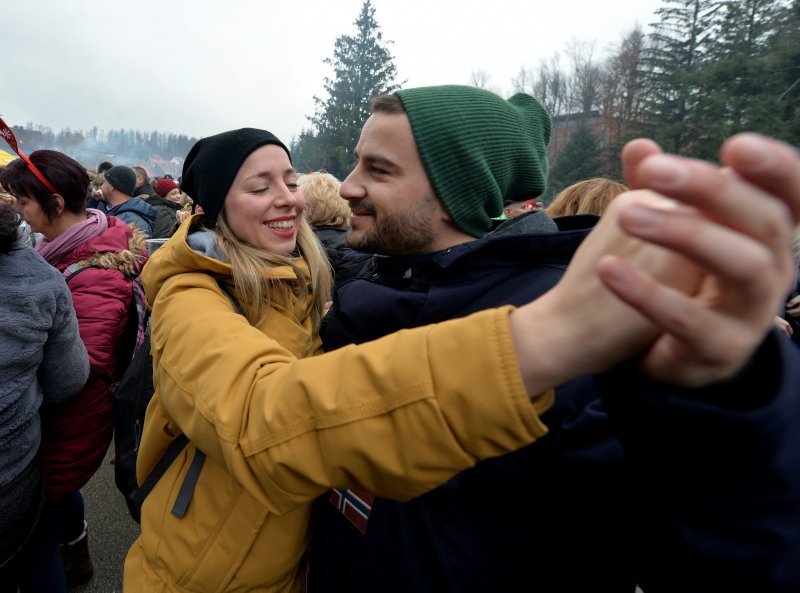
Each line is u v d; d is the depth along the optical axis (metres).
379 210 0.89
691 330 0.31
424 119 0.85
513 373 0.42
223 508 0.90
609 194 2.28
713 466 0.40
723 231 0.26
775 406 0.37
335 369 0.54
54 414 1.61
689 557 0.44
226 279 1.04
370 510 0.85
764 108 17.09
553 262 0.84
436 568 0.77
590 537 0.70
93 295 1.75
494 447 0.44
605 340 0.38
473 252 0.82
